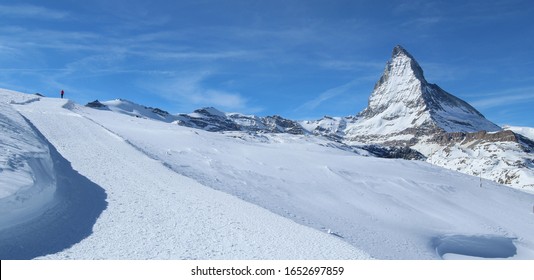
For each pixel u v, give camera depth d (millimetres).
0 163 12875
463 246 29797
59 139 29188
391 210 34375
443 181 52031
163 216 14070
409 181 46688
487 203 46188
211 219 14648
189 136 51156
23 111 42562
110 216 13242
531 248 32500
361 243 21797
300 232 15156
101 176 19438
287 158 48250
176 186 20359
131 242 11109
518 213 44406
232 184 30281
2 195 10430
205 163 36781
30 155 15711
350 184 40219
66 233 11180
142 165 24797
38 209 12086
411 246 25266
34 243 10133
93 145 29031
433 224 33281
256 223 15328
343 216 28609
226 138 60938
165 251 10797
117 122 59344
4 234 10094
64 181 16875
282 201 28656
